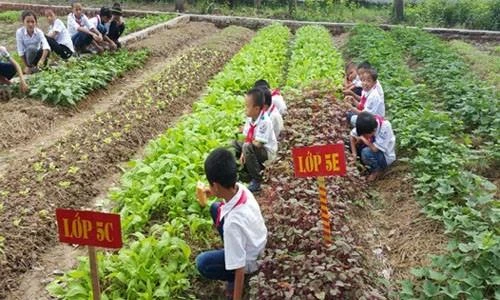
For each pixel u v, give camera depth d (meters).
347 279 2.51
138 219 3.33
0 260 3.12
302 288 2.44
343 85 5.95
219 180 2.51
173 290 2.83
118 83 7.16
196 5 15.09
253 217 2.58
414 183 4.07
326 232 2.73
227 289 2.87
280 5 16.06
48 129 5.38
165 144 4.33
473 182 3.82
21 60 7.27
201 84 7.17
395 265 3.23
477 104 5.35
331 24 12.89
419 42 9.59
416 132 4.66
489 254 2.87
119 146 4.81
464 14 13.99
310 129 4.43
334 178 3.62
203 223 3.29
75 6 8.01
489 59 8.64
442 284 2.85
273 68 7.14
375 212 3.88
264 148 3.99
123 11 13.56
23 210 3.60
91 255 2.21
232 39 10.34
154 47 8.92
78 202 3.94
